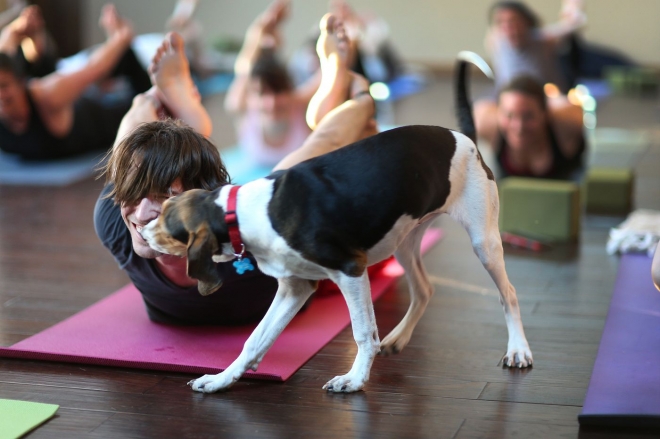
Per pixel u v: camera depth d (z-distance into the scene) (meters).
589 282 3.30
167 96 2.98
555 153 4.94
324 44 2.91
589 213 4.44
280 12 5.98
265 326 2.26
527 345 2.47
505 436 2.02
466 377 2.38
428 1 11.79
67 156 6.10
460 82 2.58
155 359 2.47
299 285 2.22
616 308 2.89
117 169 2.34
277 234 2.02
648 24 11.00
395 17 11.94
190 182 2.32
